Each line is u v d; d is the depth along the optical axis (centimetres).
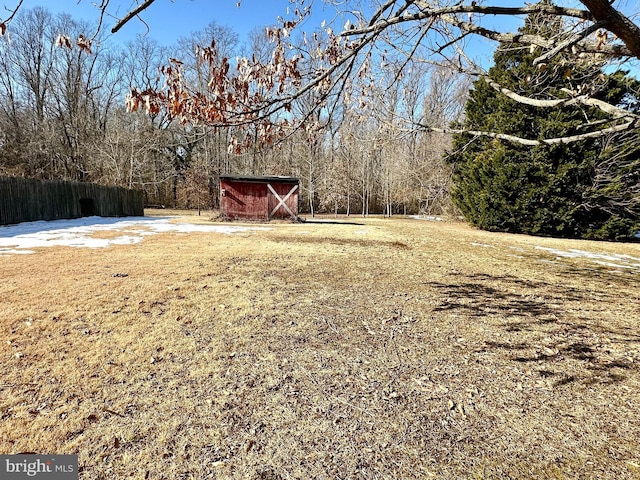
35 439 193
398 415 230
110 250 767
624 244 1295
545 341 365
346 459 189
